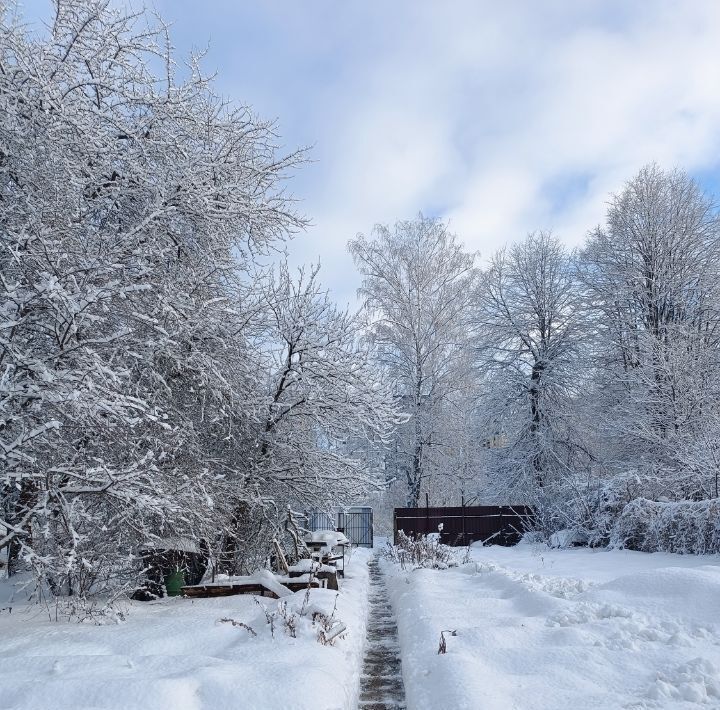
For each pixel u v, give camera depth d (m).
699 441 17.73
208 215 9.83
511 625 7.40
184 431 9.85
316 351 13.06
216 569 11.90
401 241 30.89
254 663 5.67
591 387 26.42
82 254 8.23
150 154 10.08
